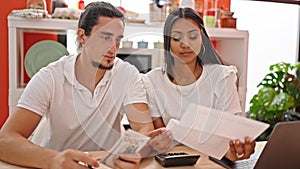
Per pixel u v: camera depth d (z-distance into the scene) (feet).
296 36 10.66
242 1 9.70
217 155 3.69
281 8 10.28
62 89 4.14
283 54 10.57
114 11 3.62
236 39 8.57
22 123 3.82
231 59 8.77
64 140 4.36
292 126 3.41
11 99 6.86
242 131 3.53
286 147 3.47
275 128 3.34
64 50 7.32
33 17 6.77
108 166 3.51
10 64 6.83
